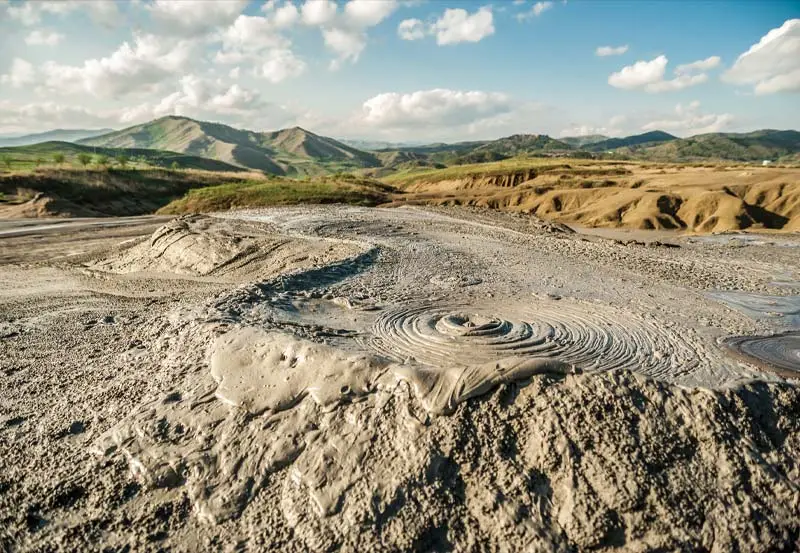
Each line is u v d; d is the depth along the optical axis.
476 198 60.12
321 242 20.44
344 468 6.50
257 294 11.88
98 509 6.72
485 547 5.79
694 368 8.55
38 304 15.53
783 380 8.05
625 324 10.80
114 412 8.27
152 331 11.16
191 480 6.85
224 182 69.69
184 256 20.23
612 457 6.26
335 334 9.36
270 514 6.37
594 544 5.71
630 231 45.41
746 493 6.19
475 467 6.34
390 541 5.82
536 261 18.84
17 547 6.40
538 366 7.16
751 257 23.70
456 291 13.31
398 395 7.02
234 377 8.05
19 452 7.79
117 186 58.12
